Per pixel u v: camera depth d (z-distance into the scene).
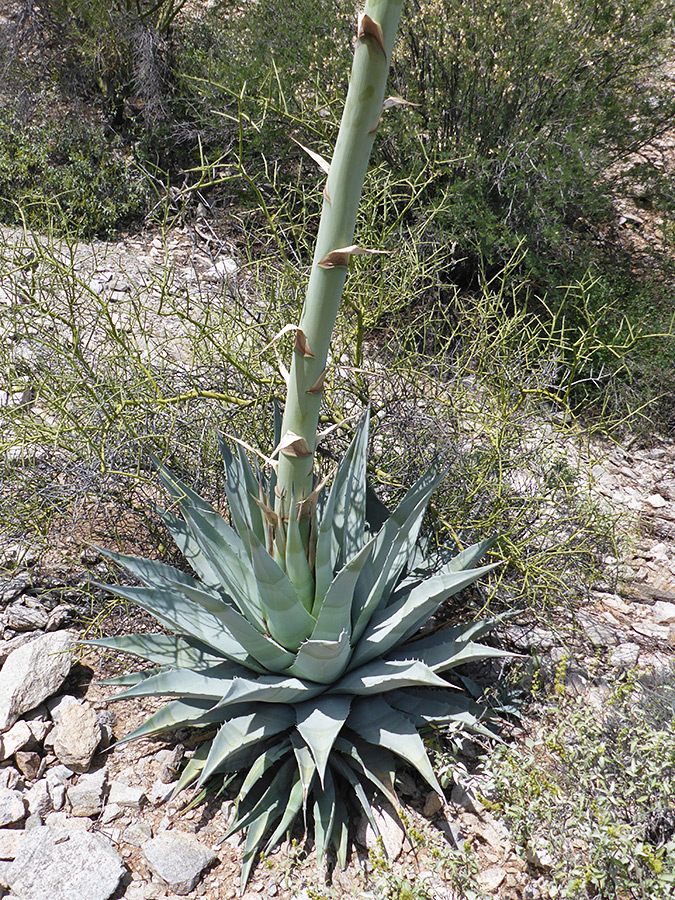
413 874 2.80
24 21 8.19
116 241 7.03
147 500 3.65
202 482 4.01
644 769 2.82
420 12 6.83
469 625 3.26
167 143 8.08
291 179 7.12
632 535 4.71
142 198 7.46
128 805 3.00
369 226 4.41
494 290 6.58
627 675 3.29
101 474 3.51
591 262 6.37
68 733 3.11
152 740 3.29
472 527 3.65
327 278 2.26
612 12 6.61
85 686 3.49
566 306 6.16
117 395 3.67
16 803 2.90
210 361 4.02
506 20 6.49
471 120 6.67
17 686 3.21
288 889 2.73
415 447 3.97
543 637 3.88
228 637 3.10
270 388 3.88
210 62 7.70
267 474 3.86
